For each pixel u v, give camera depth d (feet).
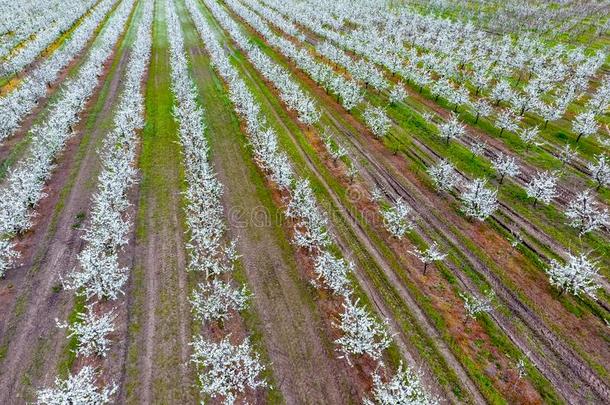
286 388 55.01
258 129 109.40
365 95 148.36
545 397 55.21
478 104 125.70
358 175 101.50
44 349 59.26
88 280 66.39
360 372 57.36
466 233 83.51
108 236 72.54
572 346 61.98
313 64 162.30
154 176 98.43
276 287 70.03
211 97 142.61
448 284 71.97
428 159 108.47
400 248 79.41
